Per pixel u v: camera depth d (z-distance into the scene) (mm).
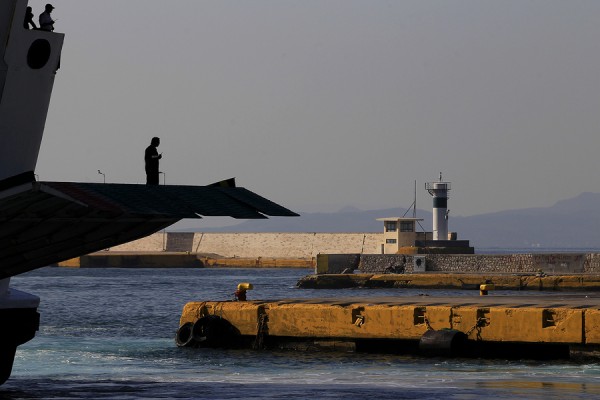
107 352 134625
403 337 126688
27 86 75938
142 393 99250
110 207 70438
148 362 124062
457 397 95250
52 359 126875
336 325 130875
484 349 124062
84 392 99875
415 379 107312
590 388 99938
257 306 135875
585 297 157125
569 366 116125
